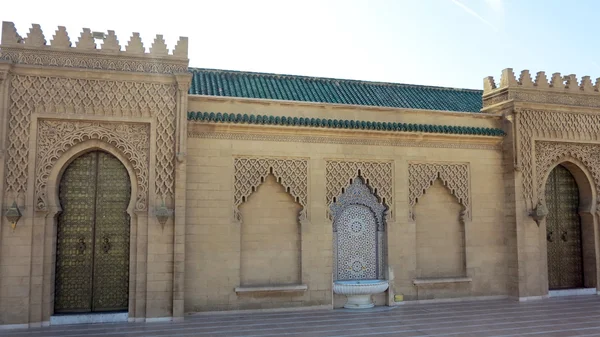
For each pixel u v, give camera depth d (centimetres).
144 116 1185
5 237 1088
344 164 1369
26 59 1132
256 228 1295
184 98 1202
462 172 1472
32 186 1110
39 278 1102
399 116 1441
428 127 1427
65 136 1142
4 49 1123
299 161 1330
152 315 1146
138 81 1186
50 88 1134
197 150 1250
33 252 1103
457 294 1430
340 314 1247
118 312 1162
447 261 1442
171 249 1170
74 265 1168
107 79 1168
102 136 1162
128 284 1180
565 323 1155
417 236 1424
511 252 1465
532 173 1484
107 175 1200
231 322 1143
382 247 1391
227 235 1252
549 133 1512
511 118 1484
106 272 1182
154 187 1173
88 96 1154
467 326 1120
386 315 1236
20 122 1114
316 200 1330
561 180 1588
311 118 1352
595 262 1541
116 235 1192
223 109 1294
